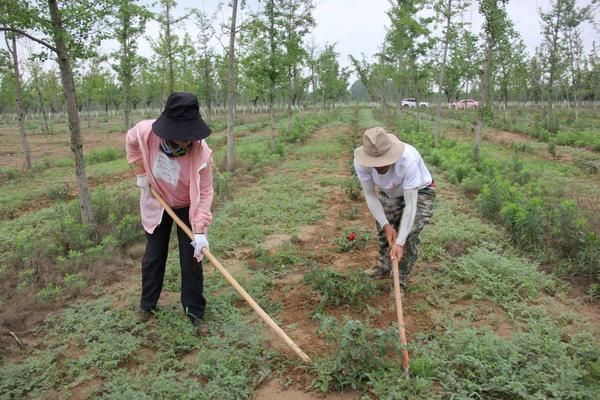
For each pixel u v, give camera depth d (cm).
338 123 3109
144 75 2558
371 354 349
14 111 5931
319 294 496
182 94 391
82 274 575
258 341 404
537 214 650
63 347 412
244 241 684
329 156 1608
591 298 479
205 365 367
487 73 1374
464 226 699
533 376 341
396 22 2183
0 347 428
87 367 389
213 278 550
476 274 520
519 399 325
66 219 773
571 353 381
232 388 349
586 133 2073
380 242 510
